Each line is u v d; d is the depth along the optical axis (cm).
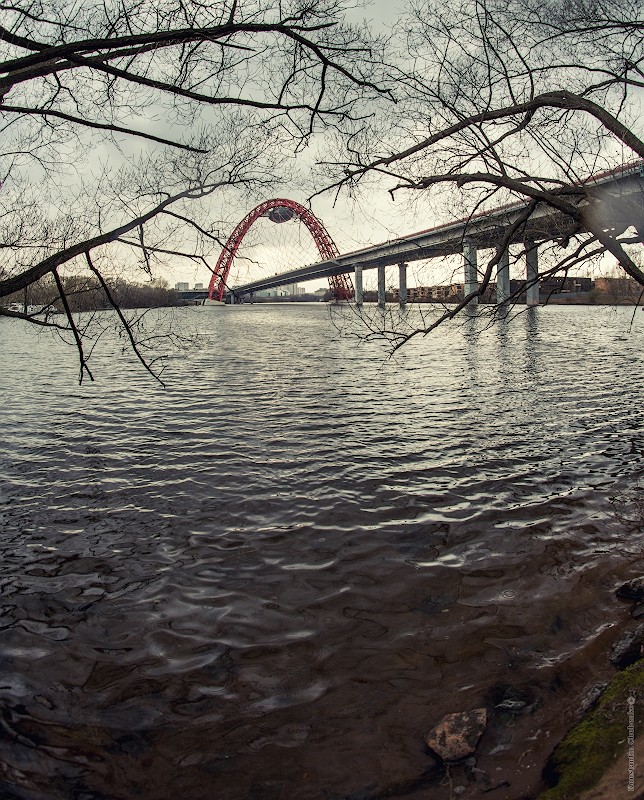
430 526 727
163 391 1905
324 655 464
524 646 464
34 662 461
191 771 350
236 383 2077
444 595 554
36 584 595
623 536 678
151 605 549
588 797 289
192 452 1109
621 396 1669
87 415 1499
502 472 948
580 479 905
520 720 378
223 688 426
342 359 2919
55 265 411
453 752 351
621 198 530
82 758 360
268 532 719
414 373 2305
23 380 2223
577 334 4294
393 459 1035
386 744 365
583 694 398
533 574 589
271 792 332
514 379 2069
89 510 808
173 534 719
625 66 558
